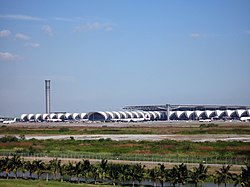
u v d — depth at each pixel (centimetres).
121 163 10306
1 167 9481
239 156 11219
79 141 15612
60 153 12706
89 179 9338
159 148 13125
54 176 9500
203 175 8006
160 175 8175
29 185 8294
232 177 7794
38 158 11819
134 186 8388
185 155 11625
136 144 14162
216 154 11681
